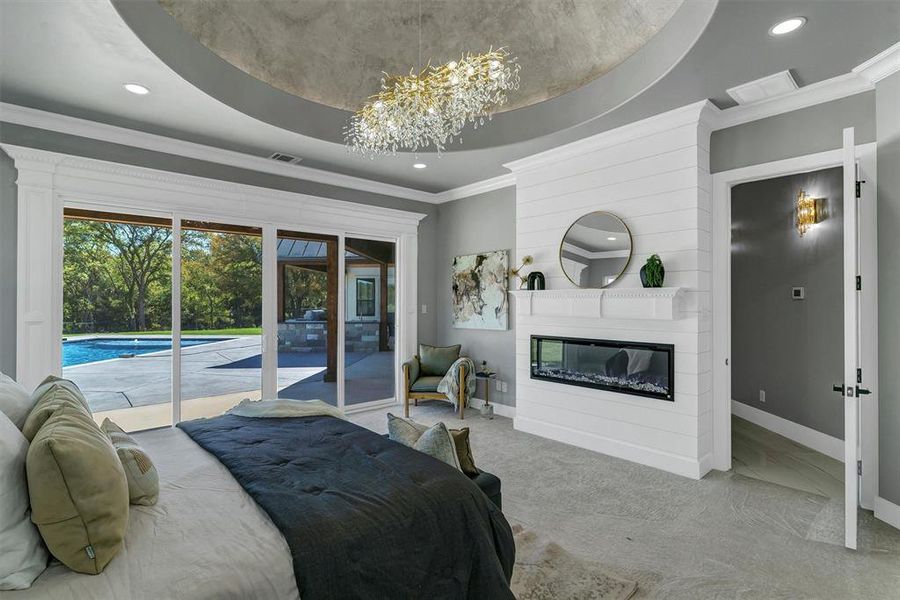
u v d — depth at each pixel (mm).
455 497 1777
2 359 3377
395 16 3826
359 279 5641
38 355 3480
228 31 3375
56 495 1218
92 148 3746
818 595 2086
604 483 3359
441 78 2719
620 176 3916
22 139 3459
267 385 4793
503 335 5434
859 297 2963
